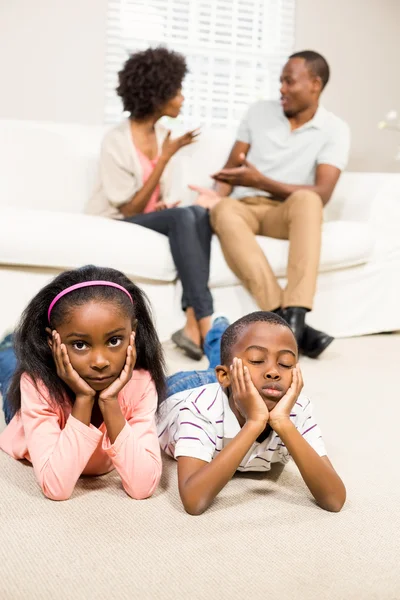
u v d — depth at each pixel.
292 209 2.45
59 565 1.01
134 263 2.38
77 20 3.52
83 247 2.32
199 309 2.39
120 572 0.99
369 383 2.16
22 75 3.47
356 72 4.12
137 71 2.61
